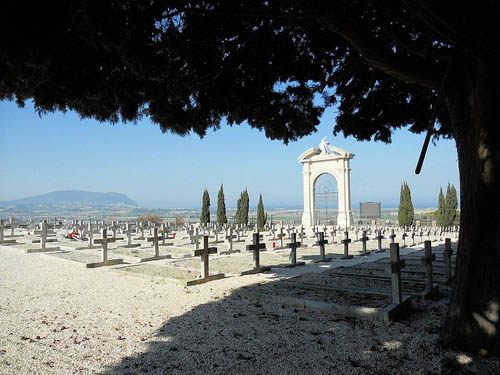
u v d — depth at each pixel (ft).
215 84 19.60
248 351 14.05
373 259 42.52
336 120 25.04
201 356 13.64
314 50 20.13
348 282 27.27
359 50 14.40
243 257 44.60
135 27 13.57
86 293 24.50
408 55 18.45
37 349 14.58
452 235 78.95
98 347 14.73
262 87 21.03
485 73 12.62
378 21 14.62
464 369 11.94
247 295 23.04
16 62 12.69
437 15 11.41
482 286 13.01
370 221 111.75
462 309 13.47
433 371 11.95
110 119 20.13
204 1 15.48
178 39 15.65
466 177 13.74
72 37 13.98
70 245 57.16
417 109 23.95
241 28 17.49
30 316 19.16
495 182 12.87
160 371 12.44
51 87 15.87
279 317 18.47
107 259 37.70
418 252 48.39
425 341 14.49
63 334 16.33
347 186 100.68
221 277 29.99
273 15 15.31
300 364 12.79
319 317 18.39
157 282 28.35
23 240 68.13
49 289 25.81
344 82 23.22
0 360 13.51
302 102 23.26
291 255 37.11
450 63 13.41
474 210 13.34
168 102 19.75
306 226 104.94
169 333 16.28
